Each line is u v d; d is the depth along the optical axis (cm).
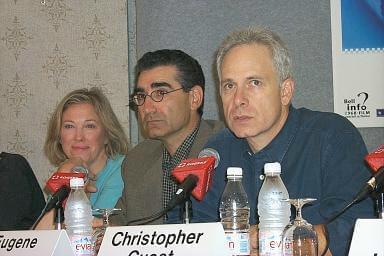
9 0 460
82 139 361
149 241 187
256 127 244
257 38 248
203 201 263
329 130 254
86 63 452
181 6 426
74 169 307
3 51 462
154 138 336
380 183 196
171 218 267
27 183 364
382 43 400
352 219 226
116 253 190
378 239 173
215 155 257
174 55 338
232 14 421
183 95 335
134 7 451
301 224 197
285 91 254
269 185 217
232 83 247
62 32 455
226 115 249
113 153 368
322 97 411
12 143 459
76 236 225
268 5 418
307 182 249
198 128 338
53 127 369
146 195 332
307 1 414
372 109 400
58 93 455
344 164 245
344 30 404
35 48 457
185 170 213
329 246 218
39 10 457
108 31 450
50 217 263
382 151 205
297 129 258
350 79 403
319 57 412
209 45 423
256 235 218
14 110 459
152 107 333
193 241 181
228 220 236
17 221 351
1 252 211
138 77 343
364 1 402
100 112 366
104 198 347
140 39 430
